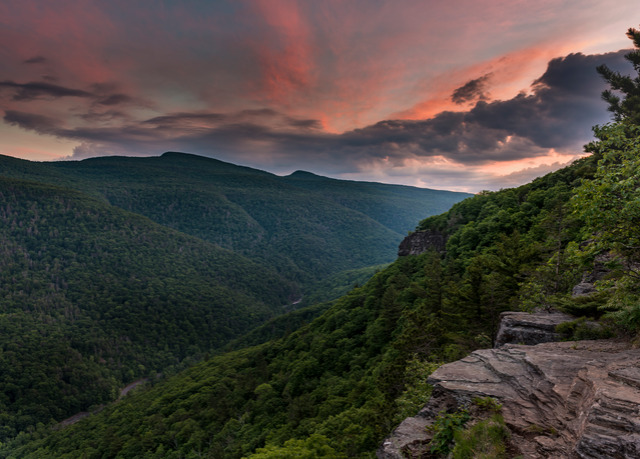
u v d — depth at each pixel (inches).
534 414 290.5
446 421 309.4
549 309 666.8
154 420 3100.4
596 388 269.7
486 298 997.2
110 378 6953.7
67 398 6171.3
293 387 2361.0
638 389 257.4
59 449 3757.4
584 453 215.8
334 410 1576.0
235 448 2010.3
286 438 1609.3
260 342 6850.4
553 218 1045.2
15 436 5339.6
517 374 365.1
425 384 711.1
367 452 872.3
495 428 277.0
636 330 398.0
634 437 202.5
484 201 3004.4
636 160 366.6
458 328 1163.3
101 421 4141.2
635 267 401.7
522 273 1017.5
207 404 3070.9
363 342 2349.9
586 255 429.7
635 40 1016.2
